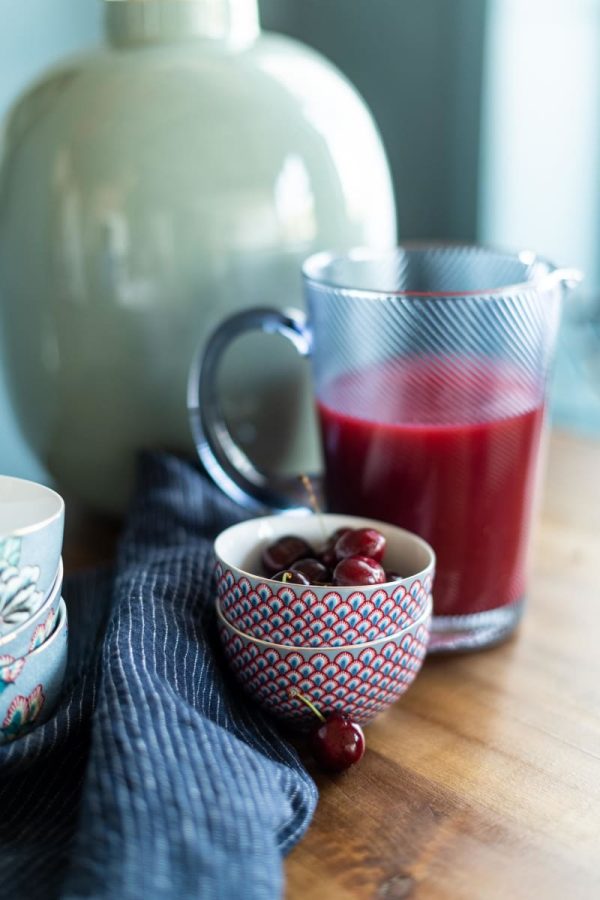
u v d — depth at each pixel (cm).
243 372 77
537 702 64
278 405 79
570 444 100
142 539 73
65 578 74
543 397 68
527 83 130
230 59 75
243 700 61
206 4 75
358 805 56
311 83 77
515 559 69
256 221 74
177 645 59
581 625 72
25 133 75
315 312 68
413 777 58
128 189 73
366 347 66
